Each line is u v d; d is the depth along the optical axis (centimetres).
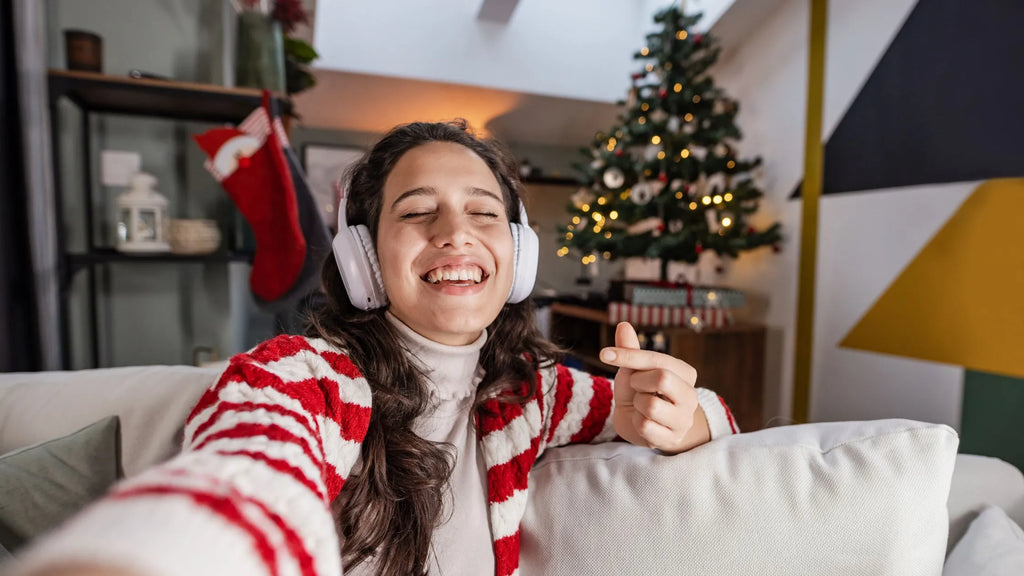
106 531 20
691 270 347
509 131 446
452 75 371
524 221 75
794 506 60
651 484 65
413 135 67
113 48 180
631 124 287
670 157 272
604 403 79
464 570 65
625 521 64
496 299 64
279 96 181
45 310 142
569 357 349
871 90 243
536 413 75
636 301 283
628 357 61
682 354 279
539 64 383
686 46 272
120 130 184
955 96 208
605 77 397
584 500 67
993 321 196
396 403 63
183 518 21
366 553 58
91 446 74
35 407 81
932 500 59
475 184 63
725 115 276
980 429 200
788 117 291
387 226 62
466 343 71
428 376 68
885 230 237
